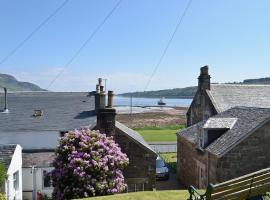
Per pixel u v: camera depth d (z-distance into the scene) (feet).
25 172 98.94
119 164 77.51
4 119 115.44
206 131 90.94
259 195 47.24
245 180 45.44
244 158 78.84
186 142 110.93
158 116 324.80
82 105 124.57
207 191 43.04
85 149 76.38
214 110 123.75
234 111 102.58
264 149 78.95
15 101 126.93
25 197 99.04
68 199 73.72
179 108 457.68
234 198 44.73
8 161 86.33
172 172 131.75
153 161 87.20
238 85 136.46
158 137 208.95
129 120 294.87
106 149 77.30
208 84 132.26
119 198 66.44
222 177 78.69
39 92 134.10
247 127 82.23
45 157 103.04
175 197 65.62
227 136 85.76
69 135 78.48
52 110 120.67
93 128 88.53
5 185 81.46
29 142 110.73
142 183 86.84
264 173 47.83
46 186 99.25
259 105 128.47
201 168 93.15
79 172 73.56
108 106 87.71
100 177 74.79
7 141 110.73
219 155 78.23
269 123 78.74
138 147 86.94
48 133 110.63
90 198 67.56
